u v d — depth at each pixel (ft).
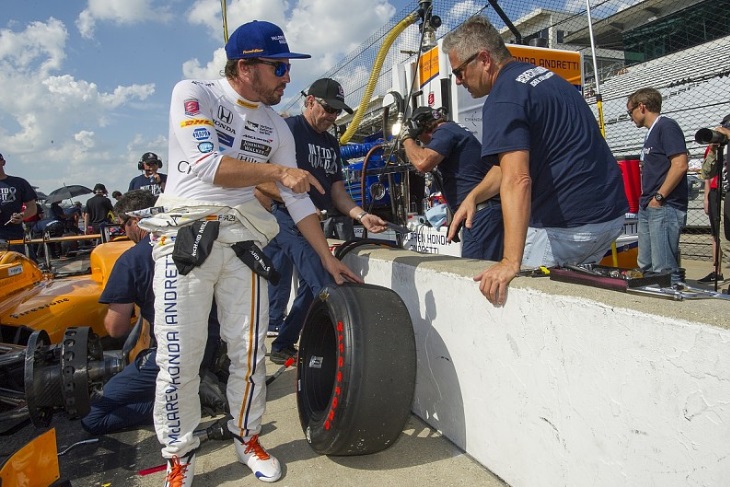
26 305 10.12
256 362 7.06
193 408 6.82
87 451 8.54
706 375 4.09
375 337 6.88
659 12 39.93
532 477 6.11
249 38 6.36
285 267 13.28
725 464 4.01
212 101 6.54
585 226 7.32
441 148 10.61
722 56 28.09
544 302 5.65
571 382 5.40
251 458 7.28
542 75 7.06
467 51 7.29
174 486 6.77
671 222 14.32
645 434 4.64
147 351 8.73
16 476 5.32
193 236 6.28
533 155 7.16
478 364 6.93
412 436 8.11
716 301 4.60
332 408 6.89
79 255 40.47
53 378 6.47
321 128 11.21
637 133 30.45
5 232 20.79
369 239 11.16
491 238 10.78
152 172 22.94
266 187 8.55
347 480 7.05
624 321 4.74
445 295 7.53
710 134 10.09
